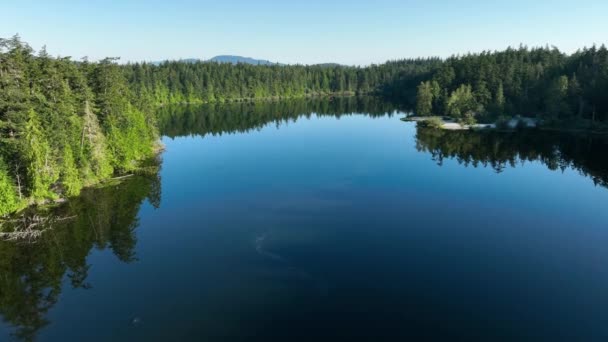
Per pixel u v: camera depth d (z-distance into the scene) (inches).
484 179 2628.0
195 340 1099.3
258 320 1183.6
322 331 1134.4
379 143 3865.7
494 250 1620.3
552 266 1496.1
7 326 1162.6
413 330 1139.3
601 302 1270.9
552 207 2112.5
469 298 1290.6
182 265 1498.5
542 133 4397.1
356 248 1630.2
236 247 1636.3
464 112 5398.6
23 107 2003.0
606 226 1860.2
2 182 1918.1
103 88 2854.3
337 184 2485.2
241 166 2974.9
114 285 1366.9
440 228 1833.2
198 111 7268.7
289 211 2033.7
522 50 7135.8
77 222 1904.5
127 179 2613.2
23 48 2228.1
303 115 6540.4
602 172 2834.6
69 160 2210.9
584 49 6156.5
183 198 2233.0
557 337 1107.9
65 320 1184.8
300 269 1469.0
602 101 4626.0
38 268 1492.4
